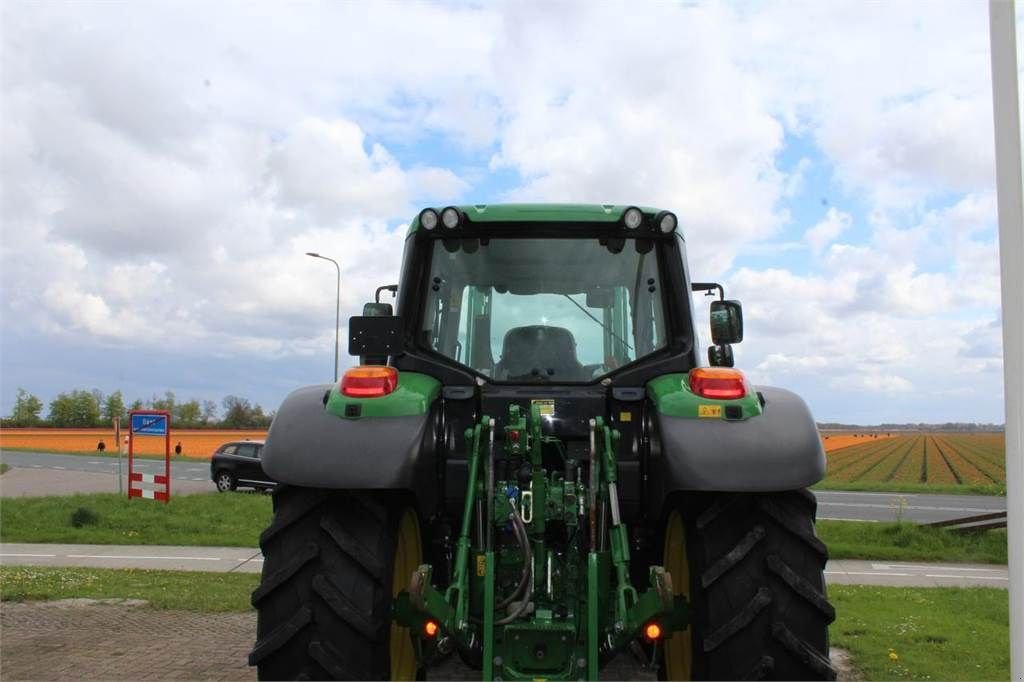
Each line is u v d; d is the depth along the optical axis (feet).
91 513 51.70
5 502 60.59
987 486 112.16
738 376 10.84
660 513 10.84
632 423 12.05
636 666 16.17
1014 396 7.84
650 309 12.52
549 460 11.96
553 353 12.53
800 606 9.82
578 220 12.54
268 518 55.67
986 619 27.02
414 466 10.41
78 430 299.38
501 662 9.92
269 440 10.71
